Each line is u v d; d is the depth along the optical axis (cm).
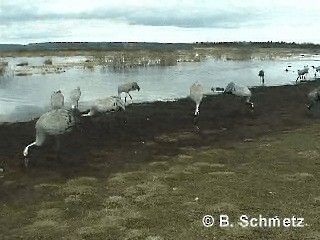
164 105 3023
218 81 4897
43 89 4106
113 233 1138
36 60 7994
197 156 1855
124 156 1869
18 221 1227
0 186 1507
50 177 1602
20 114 2864
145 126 2391
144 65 6944
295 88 3906
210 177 1568
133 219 1218
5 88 4147
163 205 1316
